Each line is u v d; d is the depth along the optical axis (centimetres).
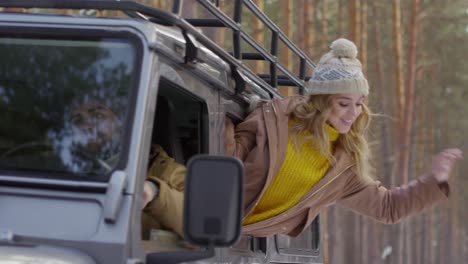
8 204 285
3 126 303
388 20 3209
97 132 294
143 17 350
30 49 307
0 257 256
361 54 2773
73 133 296
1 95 306
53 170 293
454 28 3294
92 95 298
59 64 304
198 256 295
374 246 3434
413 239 3881
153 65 300
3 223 282
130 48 300
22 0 322
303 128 409
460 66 3388
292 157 406
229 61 370
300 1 2402
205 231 266
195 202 267
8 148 299
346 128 417
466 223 4181
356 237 3484
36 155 296
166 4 1830
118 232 277
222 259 366
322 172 416
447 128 3653
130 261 275
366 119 436
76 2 316
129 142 289
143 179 290
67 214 281
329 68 410
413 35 3050
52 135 298
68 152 294
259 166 400
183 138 371
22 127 301
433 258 3909
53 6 317
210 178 268
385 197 456
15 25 308
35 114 301
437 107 3559
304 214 426
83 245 276
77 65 303
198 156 269
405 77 3262
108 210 277
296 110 410
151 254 290
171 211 327
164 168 344
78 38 304
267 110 411
